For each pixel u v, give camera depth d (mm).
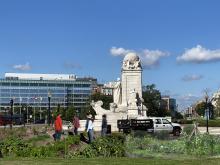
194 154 30172
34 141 42156
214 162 22312
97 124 78625
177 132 63094
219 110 175875
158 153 30688
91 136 40594
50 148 29359
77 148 33594
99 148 28391
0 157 26641
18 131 56875
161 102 140000
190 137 33000
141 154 29828
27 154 27969
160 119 64188
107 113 81375
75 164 21359
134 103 84875
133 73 91625
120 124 67250
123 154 28922
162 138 45000
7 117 106812
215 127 88188
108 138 37156
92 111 85500
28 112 199750
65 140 37125
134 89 86625
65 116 172875
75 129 52062
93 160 23438
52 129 70438
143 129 64312
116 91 92812
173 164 21484
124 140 40438
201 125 91688
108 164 21438
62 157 27078
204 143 31047
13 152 28266
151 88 133750
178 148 31453
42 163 21656
